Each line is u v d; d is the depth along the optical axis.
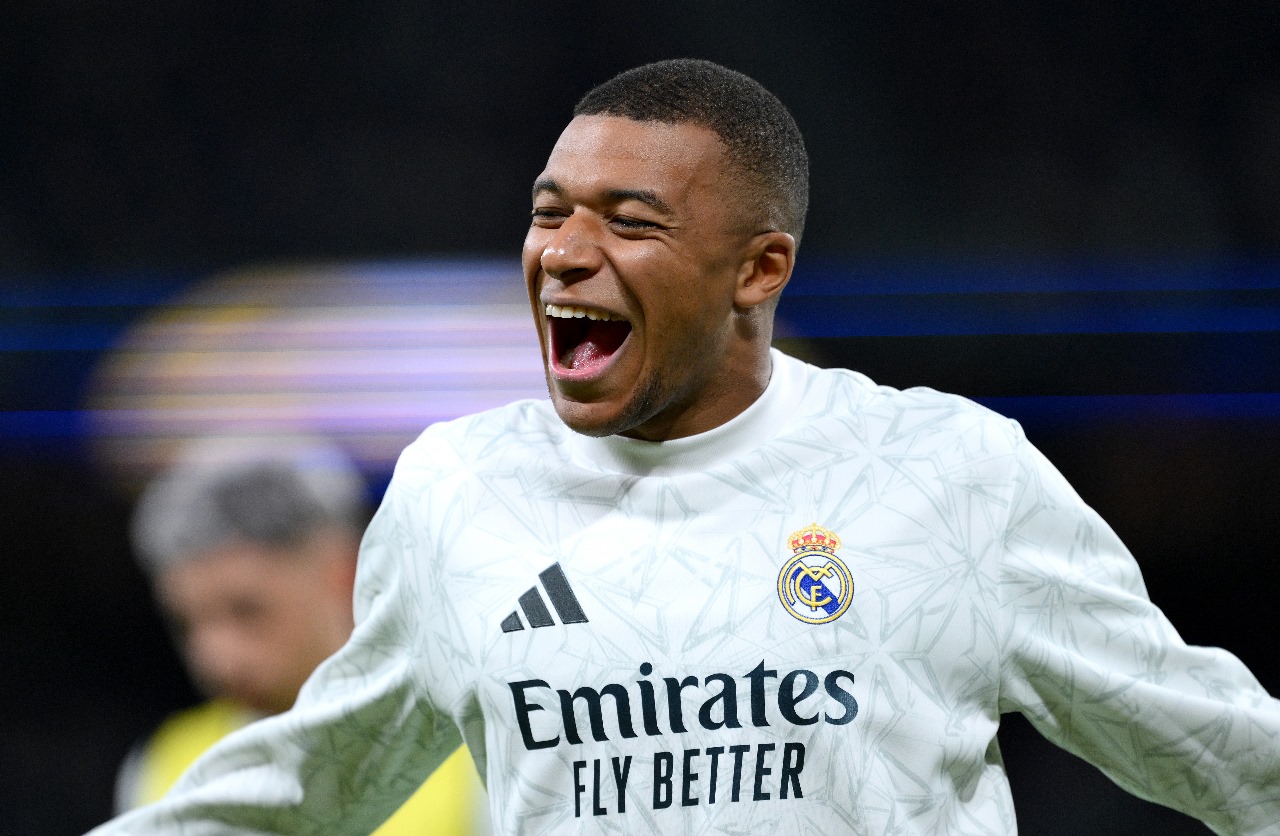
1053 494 6.68
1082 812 21.33
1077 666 6.53
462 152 29.56
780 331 28.33
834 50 28.69
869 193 28.66
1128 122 28.14
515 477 6.92
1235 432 26.52
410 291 29.27
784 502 6.58
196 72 29.53
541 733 6.41
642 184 6.32
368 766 7.48
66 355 28.62
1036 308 28.03
